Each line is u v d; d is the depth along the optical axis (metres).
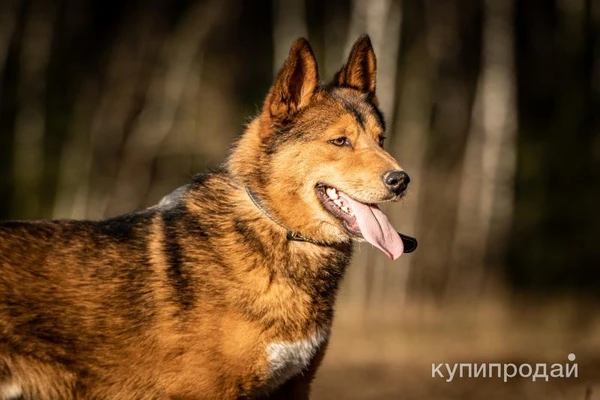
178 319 5.00
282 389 5.44
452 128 23.81
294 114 5.30
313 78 5.33
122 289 5.04
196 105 22.38
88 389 5.04
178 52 22.56
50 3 22.06
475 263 21.81
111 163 21.94
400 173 5.16
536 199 23.16
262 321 5.02
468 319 17.64
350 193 5.20
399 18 19.81
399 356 13.01
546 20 24.72
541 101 24.56
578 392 9.94
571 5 24.02
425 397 9.96
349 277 20.11
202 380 5.02
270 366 5.07
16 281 4.90
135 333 5.02
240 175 5.27
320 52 23.81
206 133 22.09
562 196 23.22
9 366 4.88
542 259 22.27
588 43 24.27
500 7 21.39
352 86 5.69
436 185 22.98
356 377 11.34
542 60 24.67
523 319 17.83
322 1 24.09
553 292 21.53
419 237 22.17
